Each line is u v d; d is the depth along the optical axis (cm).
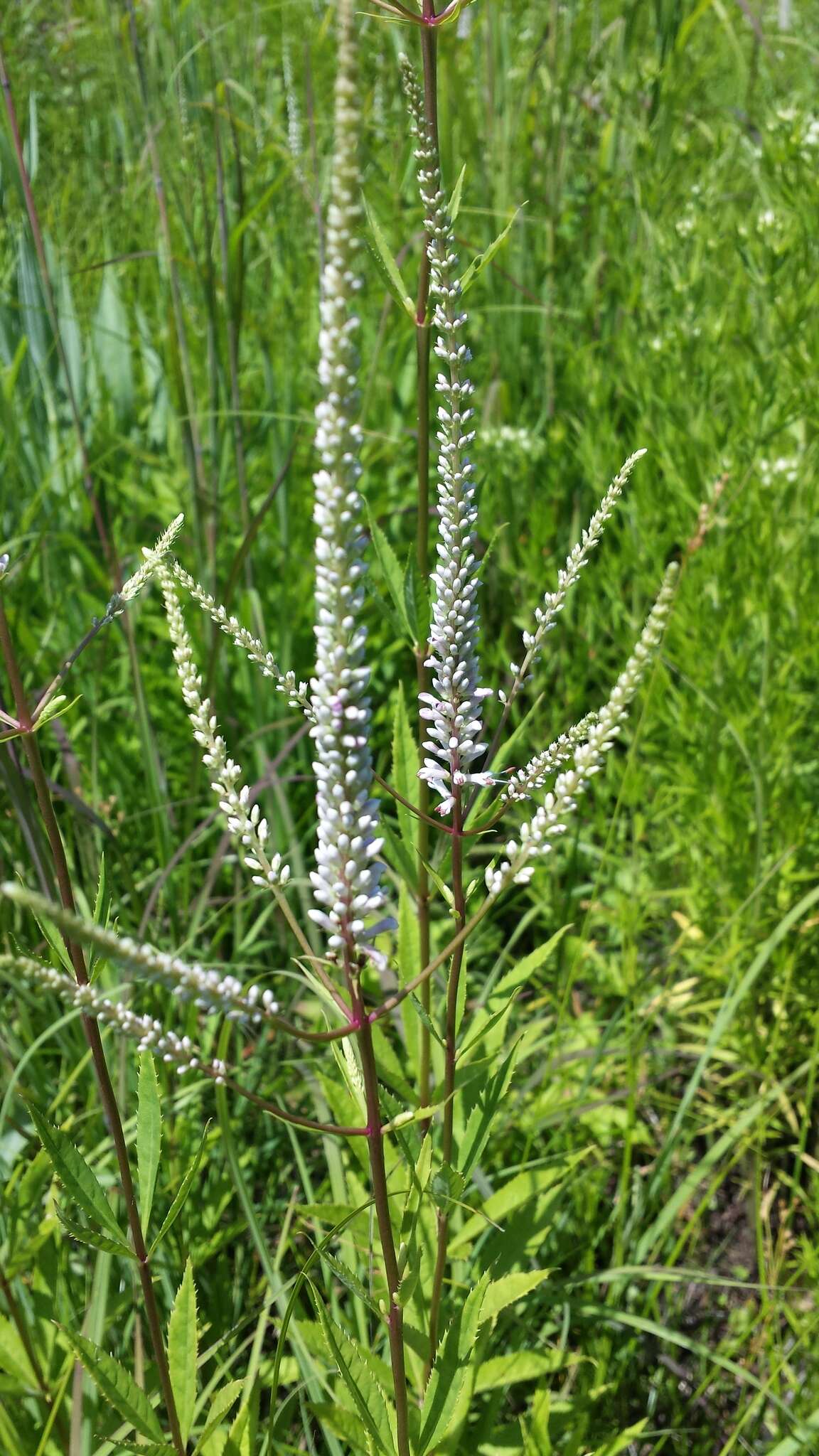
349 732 107
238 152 323
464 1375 148
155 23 342
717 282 386
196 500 346
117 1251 149
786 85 461
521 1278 195
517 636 397
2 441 344
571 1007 331
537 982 328
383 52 414
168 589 135
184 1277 162
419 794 196
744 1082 313
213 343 332
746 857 309
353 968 117
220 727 349
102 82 511
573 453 409
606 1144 287
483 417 414
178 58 346
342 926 112
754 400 322
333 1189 225
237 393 331
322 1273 241
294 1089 287
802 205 309
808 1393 235
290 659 350
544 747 351
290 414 392
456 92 365
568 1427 213
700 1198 292
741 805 315
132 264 489
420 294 178
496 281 424
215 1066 117
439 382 137
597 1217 269
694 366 347
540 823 127
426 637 185
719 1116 302
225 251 321
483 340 458
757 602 310
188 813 317
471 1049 167
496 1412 209
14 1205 210
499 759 178
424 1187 149
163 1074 247
